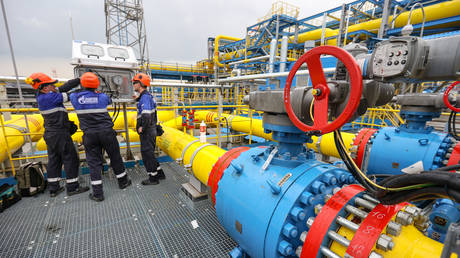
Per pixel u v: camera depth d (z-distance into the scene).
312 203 1.14
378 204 0.97
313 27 13.85
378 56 1.02
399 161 2.49
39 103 2.53
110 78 3.22
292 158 1.41
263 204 1.23
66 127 2.73
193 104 11.11
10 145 3.34
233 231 1.48
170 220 2.32
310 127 0.95
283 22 12.97
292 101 1.20
